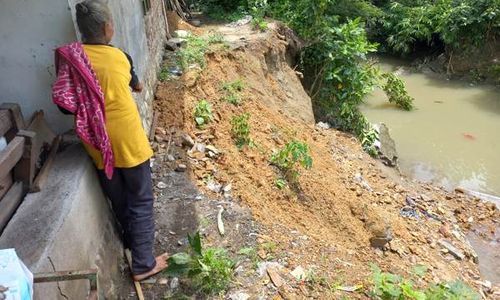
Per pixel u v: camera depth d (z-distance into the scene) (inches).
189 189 185.9
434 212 279.7
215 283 141.1
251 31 368.8
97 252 134.3
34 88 142.4
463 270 229.5
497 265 247.1
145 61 231.5
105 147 126.5
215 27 386.6
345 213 232.5
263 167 225.9
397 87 443.8
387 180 303.7
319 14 385.1
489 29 520.7
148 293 139.4
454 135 400.8
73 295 116.5
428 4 567.2
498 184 332.2
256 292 141.4
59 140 141.3
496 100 467.8
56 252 108.9
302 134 297.1
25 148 122.4
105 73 125.4
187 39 323.6
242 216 175.8
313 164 260.7
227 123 243.8
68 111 121.8
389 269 195.0
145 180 139.9
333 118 377.1
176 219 169.8
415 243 237.6
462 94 483.8
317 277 154.3
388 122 424.2
